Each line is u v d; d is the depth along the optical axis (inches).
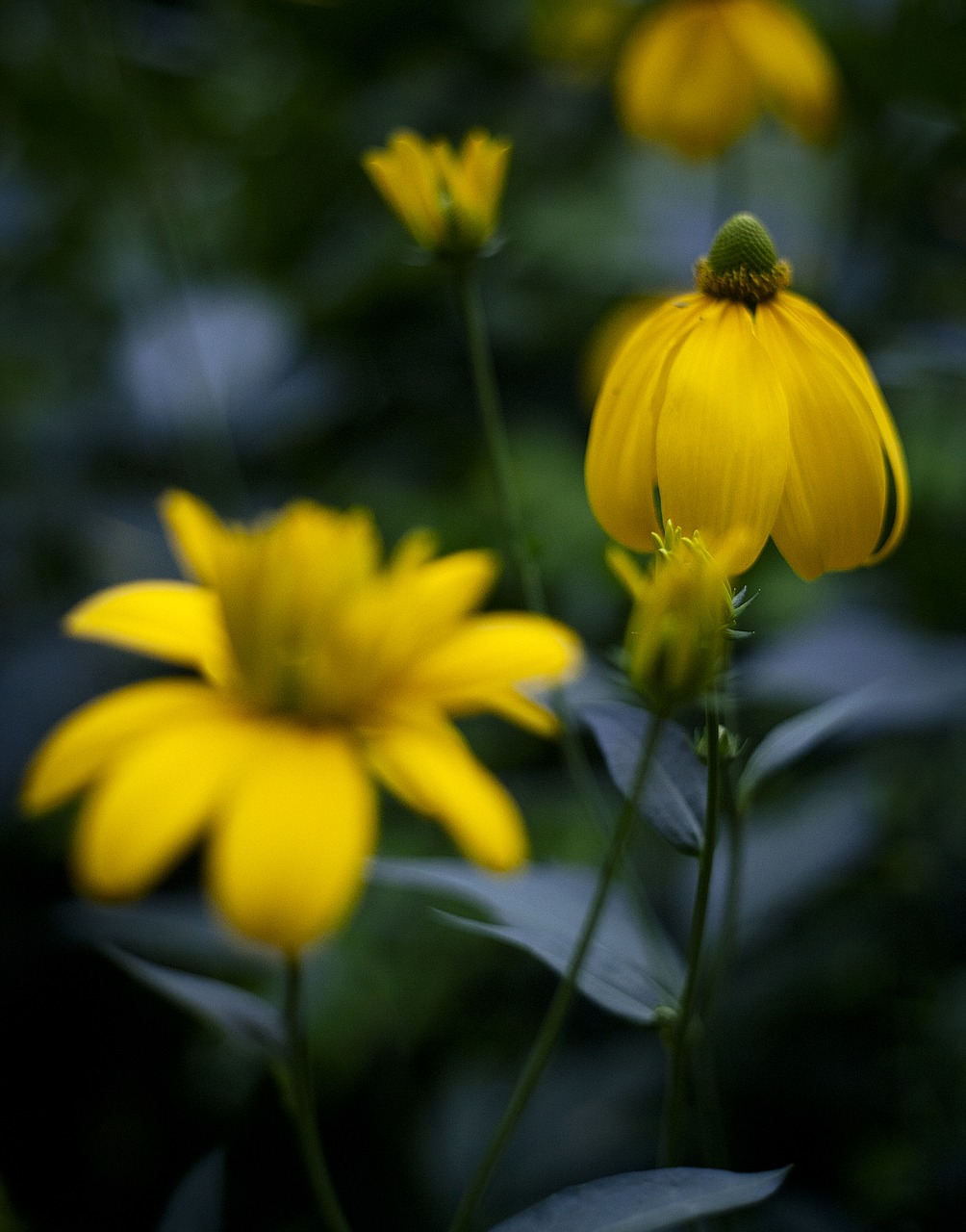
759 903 35.2
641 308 49.0
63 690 44.9
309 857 26.3
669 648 27.6
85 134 53.1
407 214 32.1
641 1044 37.0
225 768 26.7
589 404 50.0
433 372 52.7
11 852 41.1
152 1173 35.9
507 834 27.0
